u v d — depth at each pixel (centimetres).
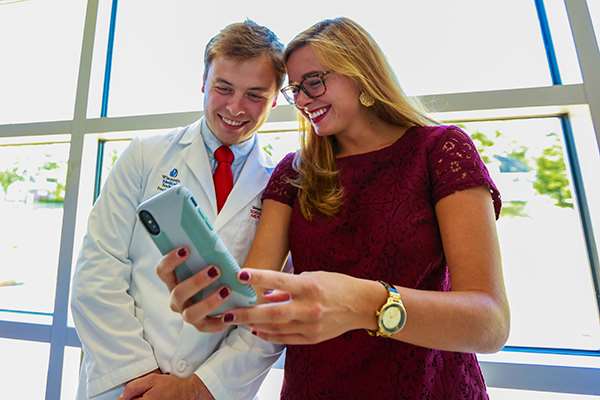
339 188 63
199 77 124
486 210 49
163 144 85
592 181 89
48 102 136
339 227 59
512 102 92
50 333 111
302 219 64
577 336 89
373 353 53
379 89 64
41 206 131
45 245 128
